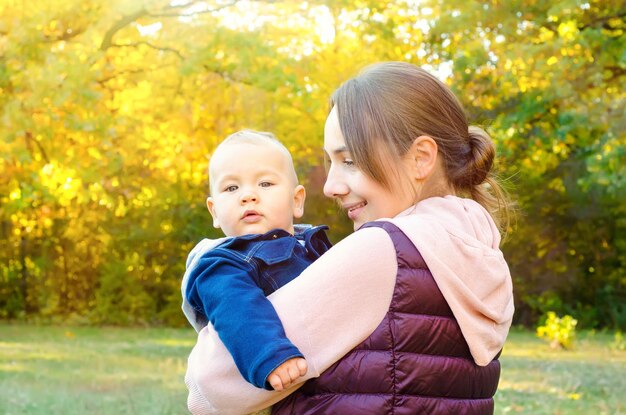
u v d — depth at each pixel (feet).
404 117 6.36
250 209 7.21
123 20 50.03
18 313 67.72
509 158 56.34
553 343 48.44
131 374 35.42
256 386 5.75
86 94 45.09
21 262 67.87
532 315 68.13
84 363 39.27
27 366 37.86
